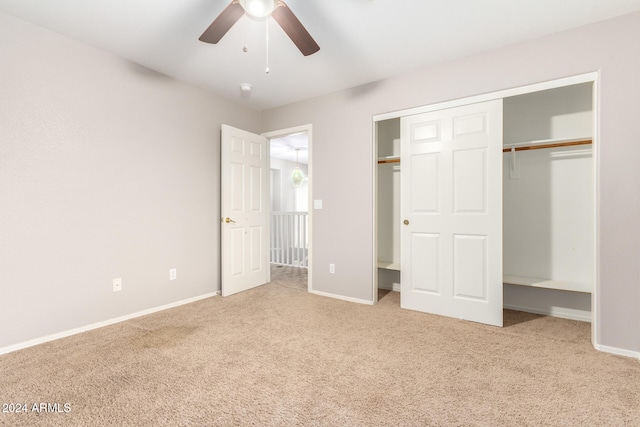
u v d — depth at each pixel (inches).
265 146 151.5
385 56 98.6
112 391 60.1
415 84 108.7
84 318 90.4
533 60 88.4
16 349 77.4
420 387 62.0
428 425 50.9
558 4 73.0
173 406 55.7
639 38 74.8
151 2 72.1
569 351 78.3
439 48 93.8
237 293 133.7
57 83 84.7
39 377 65.0
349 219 124.5
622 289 76.4
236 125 140.5
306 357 74.8
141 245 104.6
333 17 78.2
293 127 141.4
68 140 86.7
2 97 75.5
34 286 80.7
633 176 75.2
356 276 122.5
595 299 80.0
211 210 129.2
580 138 94.9
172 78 114.0
